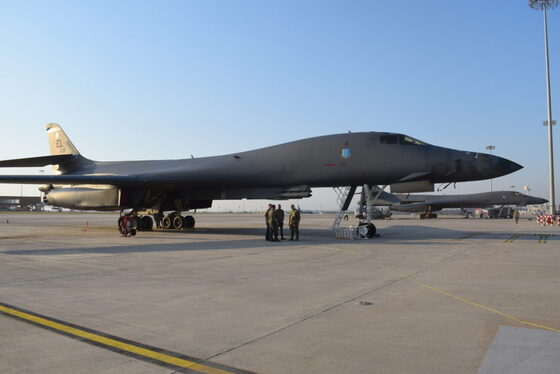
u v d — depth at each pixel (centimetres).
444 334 412
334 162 1661
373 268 860
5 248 1254
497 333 415
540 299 568
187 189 2062
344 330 426
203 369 327
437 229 2525
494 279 726
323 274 783
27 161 2300
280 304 541
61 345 382
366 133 1669
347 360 344
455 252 1173
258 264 920
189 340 396
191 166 1895
